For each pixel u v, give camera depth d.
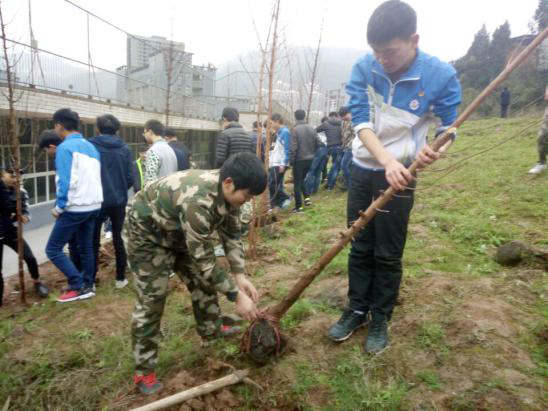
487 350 2.30
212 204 1.95
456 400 1.99
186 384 2.45
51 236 3.76
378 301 2.46
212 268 2.09
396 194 2.25
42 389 2.62
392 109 2.19
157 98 13.48
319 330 2.76
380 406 2.05
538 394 1.96
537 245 3.66
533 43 1.82
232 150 5.30
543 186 5.34
